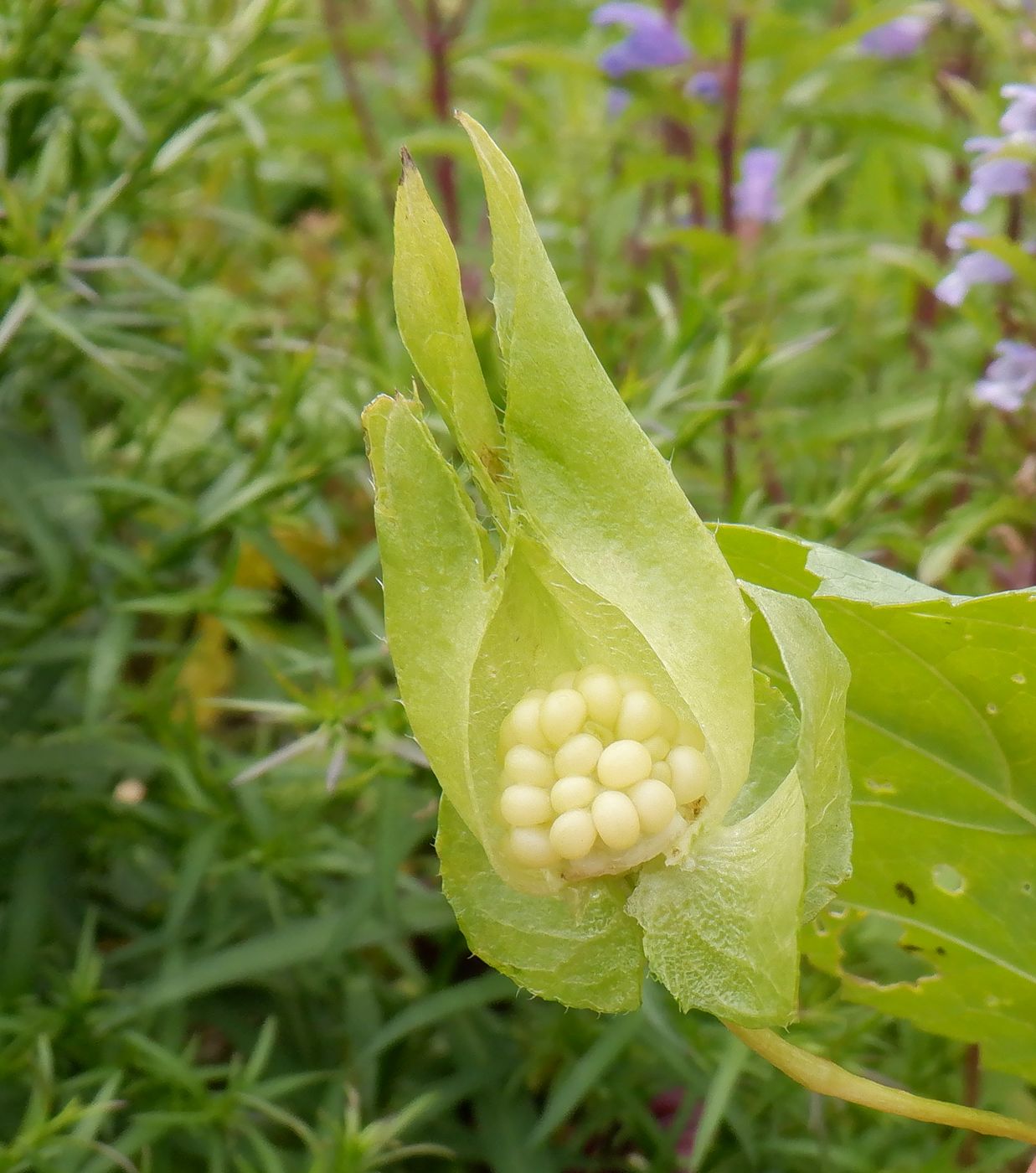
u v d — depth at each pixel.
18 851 0.12
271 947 0.11
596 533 0.08
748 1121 0.11
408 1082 0.12
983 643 0.09
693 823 0.08
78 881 0.12
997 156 0.12
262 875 0.12
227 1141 0.11
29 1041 0.11
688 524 0.08
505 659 0.08
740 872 0.08
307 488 0.12
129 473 0.13
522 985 0.08
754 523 0.12
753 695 0.08
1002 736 0.09
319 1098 0.12
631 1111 0.11
